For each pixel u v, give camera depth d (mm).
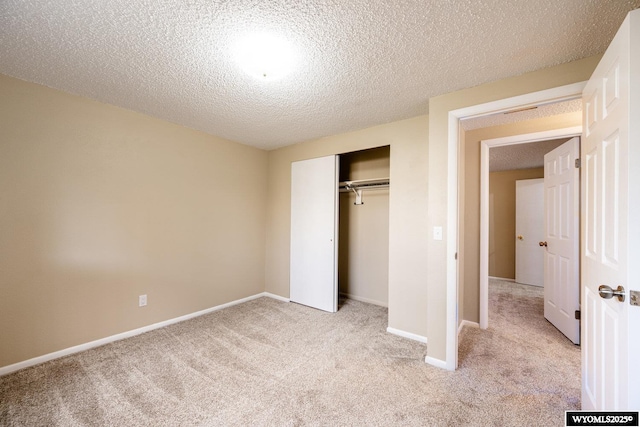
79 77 1863
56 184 2070
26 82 1928
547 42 1447
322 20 1291
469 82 1879
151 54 1583
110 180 2350
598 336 1266
